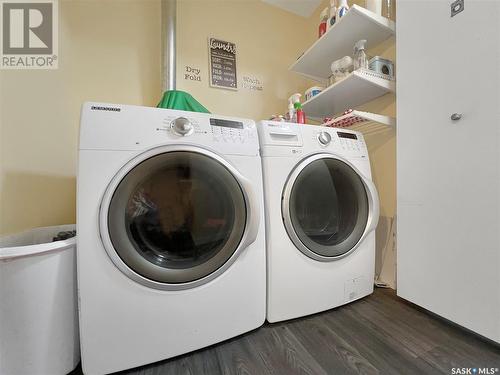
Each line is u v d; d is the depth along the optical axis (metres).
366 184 1.04
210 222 0.79
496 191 0.68
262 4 1.80
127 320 0.64
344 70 1.25
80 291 0.60
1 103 0.72
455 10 0.77
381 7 1.20
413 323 0.87
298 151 0.93
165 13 1.35
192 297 0.71
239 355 0.72
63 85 1.08
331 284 0.95
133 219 0.67
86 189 0.61
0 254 0.54
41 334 0.59
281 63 1.84
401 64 0.97
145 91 1.40
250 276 0.81
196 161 0.72
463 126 0.75
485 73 0.69
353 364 0.67
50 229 0.88
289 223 0.87
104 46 1.29
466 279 0.75
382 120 1.14
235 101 1.65
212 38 1.60
